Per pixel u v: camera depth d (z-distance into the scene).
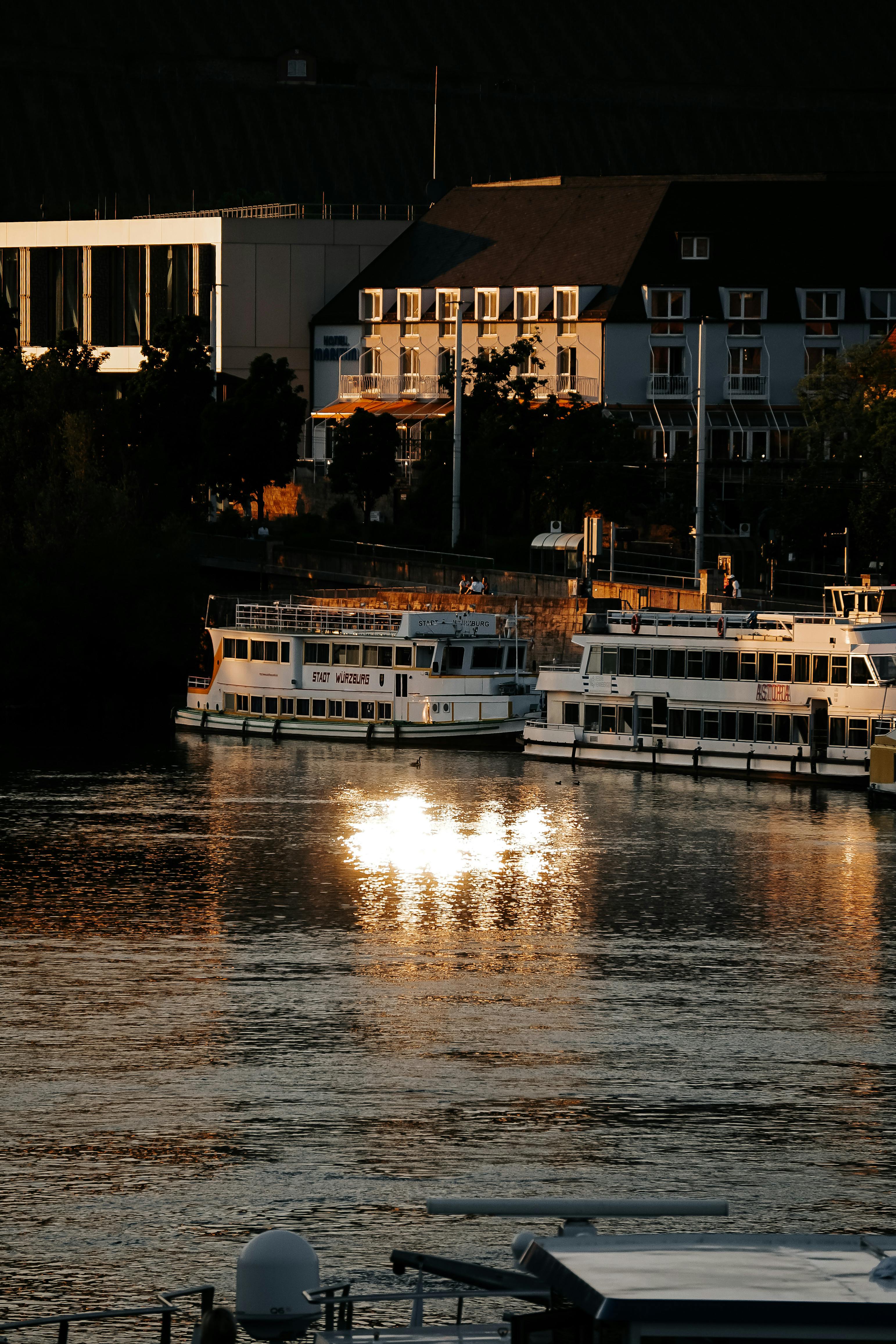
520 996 133.50
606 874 183.75
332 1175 95.31
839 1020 126.69
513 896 172.88
